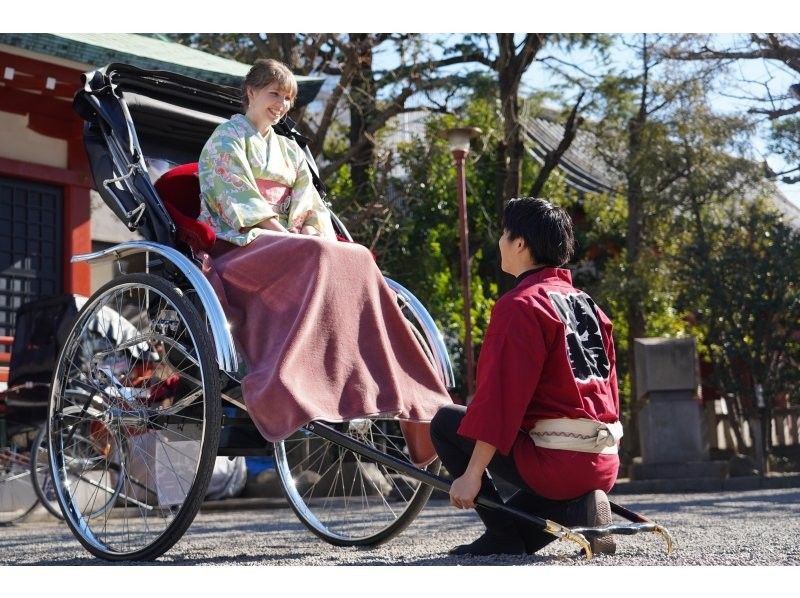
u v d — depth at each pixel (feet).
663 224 45.98
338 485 23.47
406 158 46.29
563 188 52.19
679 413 31.89
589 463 8.93
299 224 12.16
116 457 13.88
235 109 14.33
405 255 46.65
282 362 9.62
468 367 34.35
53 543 14.21
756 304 39.17
